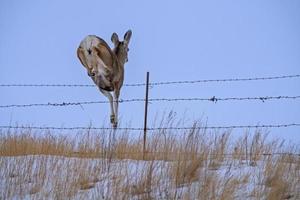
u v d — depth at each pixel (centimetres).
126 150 3772
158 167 3450
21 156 3844
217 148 3666
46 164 3591
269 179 3247
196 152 3525
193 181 3331
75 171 3494
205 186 3144
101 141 3853
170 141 3650
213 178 3222
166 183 3278
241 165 3631
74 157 3806
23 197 3300
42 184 3403
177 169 3328
